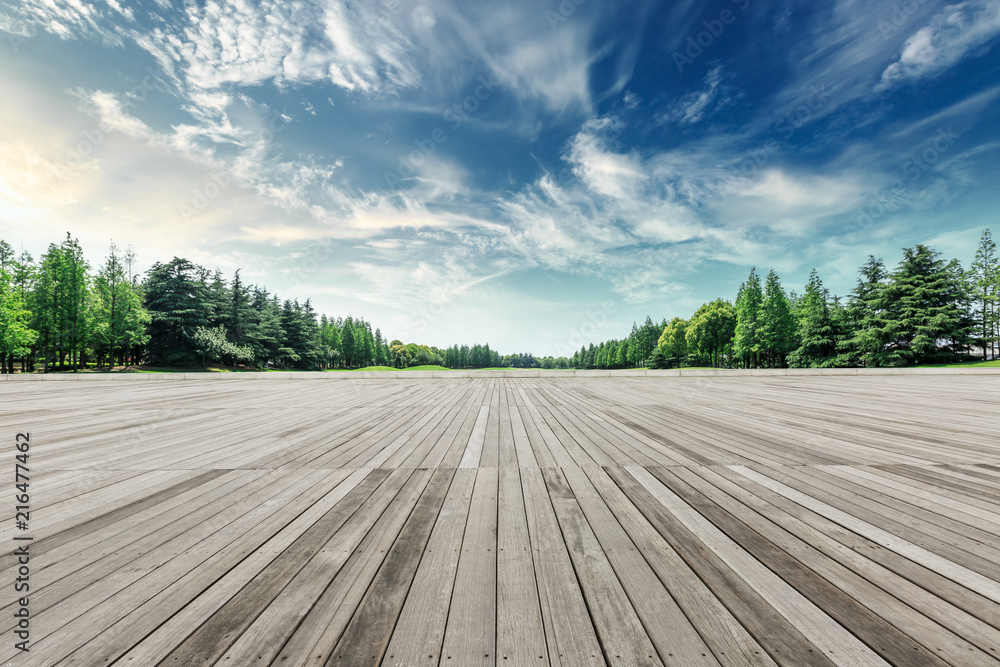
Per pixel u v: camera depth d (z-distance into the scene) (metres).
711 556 1.83
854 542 1.97
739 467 3.35
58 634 1.31
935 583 1.60
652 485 2.89
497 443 4.33
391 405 7.75
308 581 1.63
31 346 27.30
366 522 2.24
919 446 4.05
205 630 1.33
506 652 1.24
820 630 1.33
